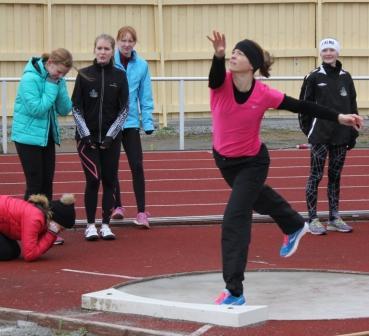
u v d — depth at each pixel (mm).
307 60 25078
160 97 24078
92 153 10469
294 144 19500
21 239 9336
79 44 24516
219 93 6930
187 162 17094
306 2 24938
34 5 24266
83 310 7098
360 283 8289
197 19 24844
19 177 15641
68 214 9430
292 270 8922
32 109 9789
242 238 6918
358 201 13711
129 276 8648
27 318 6848
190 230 11477
